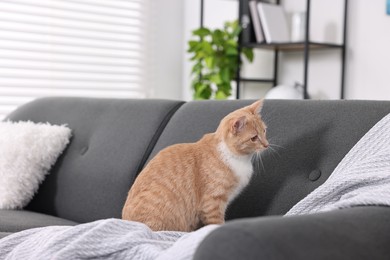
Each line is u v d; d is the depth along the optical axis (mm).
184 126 1747
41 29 3350
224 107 1684
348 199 1028
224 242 696
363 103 1392
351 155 1261
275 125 1510
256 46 3164
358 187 1153
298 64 3307
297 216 784
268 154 1477
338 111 1411
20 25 3262
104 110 2127
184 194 1395
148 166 1475
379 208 922
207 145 1437
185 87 4051
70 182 2031
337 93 3104
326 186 1201
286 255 670
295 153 1425
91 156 2004
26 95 3303
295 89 3031
